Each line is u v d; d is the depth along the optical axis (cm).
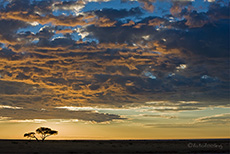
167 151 6231
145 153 5722
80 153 5622
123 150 6359
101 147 7112
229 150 6538
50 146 7369
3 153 5434
